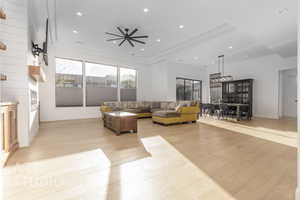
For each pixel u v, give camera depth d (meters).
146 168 2.07
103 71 7.46
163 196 1.49
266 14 3.38
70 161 2.29
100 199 1.44
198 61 8.34
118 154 2.58
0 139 1.98
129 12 3.80
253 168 2.08
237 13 3.51
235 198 1.46
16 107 2.76
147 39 5.55
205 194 1.52
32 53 3.72
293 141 3.35
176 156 2.50
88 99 7.00
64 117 6.36
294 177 1.84
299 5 1.28
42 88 5.89
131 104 7.47
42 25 4.34
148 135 3.86
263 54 6.91
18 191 1.55
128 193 1.53
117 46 6.41
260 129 4.58
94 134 3.96
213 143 3.20
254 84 7.57
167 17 4.00
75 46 6.35
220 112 7.16
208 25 4.41
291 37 4.60
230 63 8.55
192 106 5.85
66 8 3.61
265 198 1.45
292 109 7.42
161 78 8.41
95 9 3.68
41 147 2.91
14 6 2.85
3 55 2.77
